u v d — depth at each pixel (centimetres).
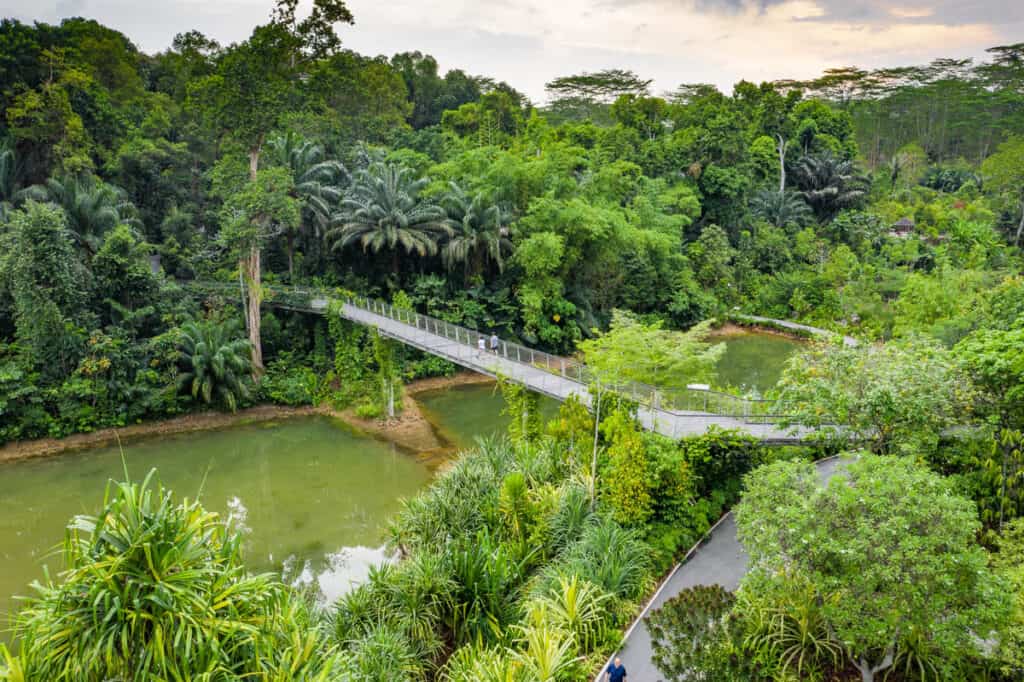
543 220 3622
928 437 1345
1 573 1716
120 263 2820
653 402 1848
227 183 3048
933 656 999
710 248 4791
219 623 622
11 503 2108
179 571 611
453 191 3638
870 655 1032
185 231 3809
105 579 582
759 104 6662
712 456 1702
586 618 1199
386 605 1258
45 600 608
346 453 2558
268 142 3581
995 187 5669
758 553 1058
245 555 1795
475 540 1495
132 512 615
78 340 2602
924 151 9169
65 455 2472
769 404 1773
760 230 5138
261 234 3041
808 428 1741
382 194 3481
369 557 1784
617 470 1552
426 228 3538
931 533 919
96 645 575
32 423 2514
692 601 1213
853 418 1427
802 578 1057
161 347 2755
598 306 4125
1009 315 2023
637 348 1653
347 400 3045
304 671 684
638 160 5188
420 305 3619
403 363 3438
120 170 3753
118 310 2784
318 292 3434
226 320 3155
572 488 1599
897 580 903
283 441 2680
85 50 4538
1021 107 9262
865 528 918
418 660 1176
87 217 2966
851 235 5362
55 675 592
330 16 3319
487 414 3027
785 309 4728
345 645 1170
